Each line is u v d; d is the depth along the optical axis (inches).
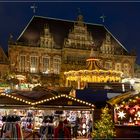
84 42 3545.8
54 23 3629.4
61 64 3417.8
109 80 1649.9
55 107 989.2
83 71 1619.1
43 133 898.7
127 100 950.4
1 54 3149.6
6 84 1866.4
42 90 1147.3
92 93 1134.4
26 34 3376.0
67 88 1364.4
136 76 3789.4
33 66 3294.8
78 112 1263.5
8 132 896.9
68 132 873.5
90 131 1115.9
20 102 971.9
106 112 908.0
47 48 3383.4
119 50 3769.7
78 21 3567.9
